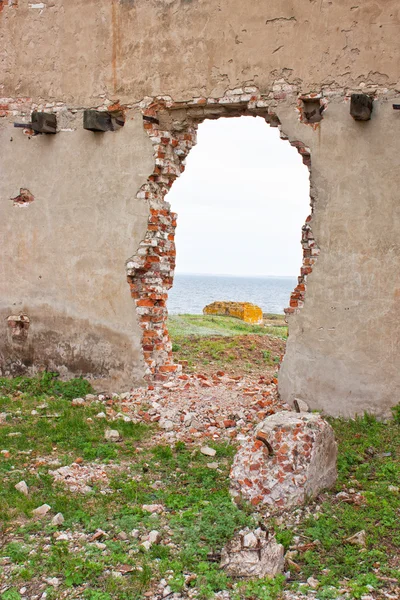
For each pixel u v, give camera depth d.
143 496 5.10
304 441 4.99
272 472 4.93
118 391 8.48
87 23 8.55
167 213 8.59
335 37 7.19
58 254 8.81
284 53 7.45
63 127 8.73
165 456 6.05
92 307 8.62
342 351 7.23
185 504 4.96
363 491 5.22
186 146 8.52
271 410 7.35
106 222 8.49
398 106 6.86
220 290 140.50
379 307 7.05
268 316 23.56
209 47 7.85
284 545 4.34
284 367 7.57
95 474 5.57
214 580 3.92
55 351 8.88
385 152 6.99
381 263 7.04
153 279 8.38
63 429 6.69
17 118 9.01
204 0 7.84
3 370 9.23
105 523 4.64
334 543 4.39
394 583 3.94
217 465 5.80
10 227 9.09
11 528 4.58
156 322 8.46
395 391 7.00
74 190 8.68
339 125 7.18
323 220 7.29
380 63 7.01
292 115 7.42
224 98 7.79
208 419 7.20
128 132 8.34
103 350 8.57
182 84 8.03
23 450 6.15
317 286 7.34
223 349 11.83
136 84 8.29
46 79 8.84
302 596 3.81
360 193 7.11
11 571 4.02
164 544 4.37
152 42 8.17
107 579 3.93
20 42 8.97
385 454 6.06
